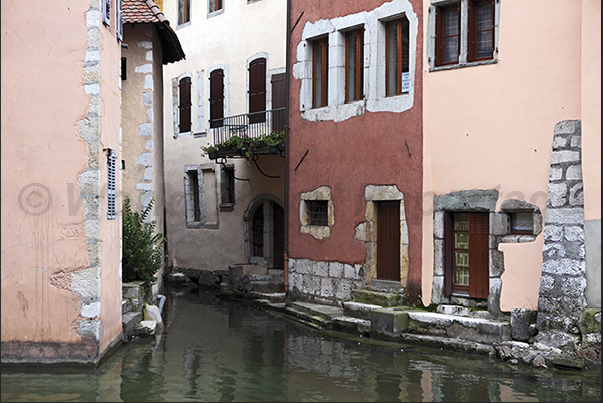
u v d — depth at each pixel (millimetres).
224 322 12234
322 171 13227
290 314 13078
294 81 13977
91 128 8000
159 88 14961
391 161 11734
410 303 11273
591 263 8875
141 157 13562
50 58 8023
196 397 7031
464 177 10531
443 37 11125
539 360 8617
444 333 10008
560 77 9461
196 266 20141
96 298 7996
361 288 12266
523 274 9703
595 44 8938
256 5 17797
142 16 13367
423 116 11156
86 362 8000
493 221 10109
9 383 7324
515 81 9945
